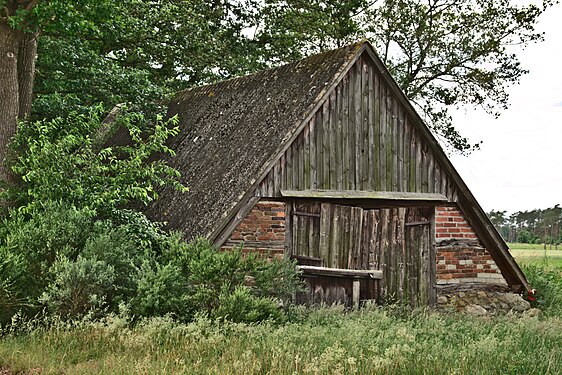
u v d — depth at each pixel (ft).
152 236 45.44
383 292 48.70
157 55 82.33
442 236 51.80
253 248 44.75
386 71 50.24
